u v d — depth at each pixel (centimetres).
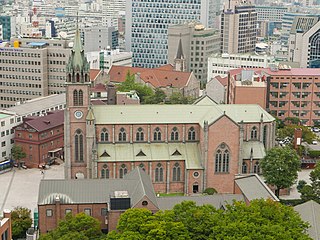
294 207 14400
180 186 19400
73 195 15062
